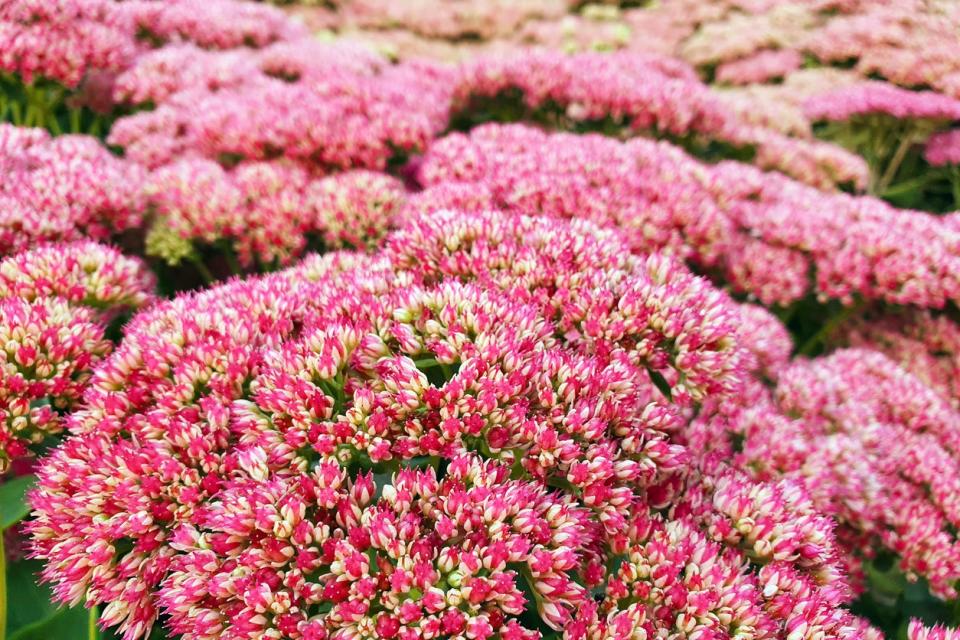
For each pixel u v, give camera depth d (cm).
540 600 30
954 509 40
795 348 53
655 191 47
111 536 33
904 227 50
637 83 56
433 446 33
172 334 35
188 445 33
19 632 35
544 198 45
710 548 33
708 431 39
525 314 35
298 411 33
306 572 30
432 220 38
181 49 58
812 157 57
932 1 54
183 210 46
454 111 60
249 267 50
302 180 49
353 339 34
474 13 89
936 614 40
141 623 32
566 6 89
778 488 35
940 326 49
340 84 54
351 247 48
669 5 79
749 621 32
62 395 36
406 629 28
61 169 44
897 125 55
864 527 39
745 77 66
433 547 30
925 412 44
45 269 38
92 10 50
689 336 36
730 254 50
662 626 32
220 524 30
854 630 33
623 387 34
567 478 33
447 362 34
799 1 64
